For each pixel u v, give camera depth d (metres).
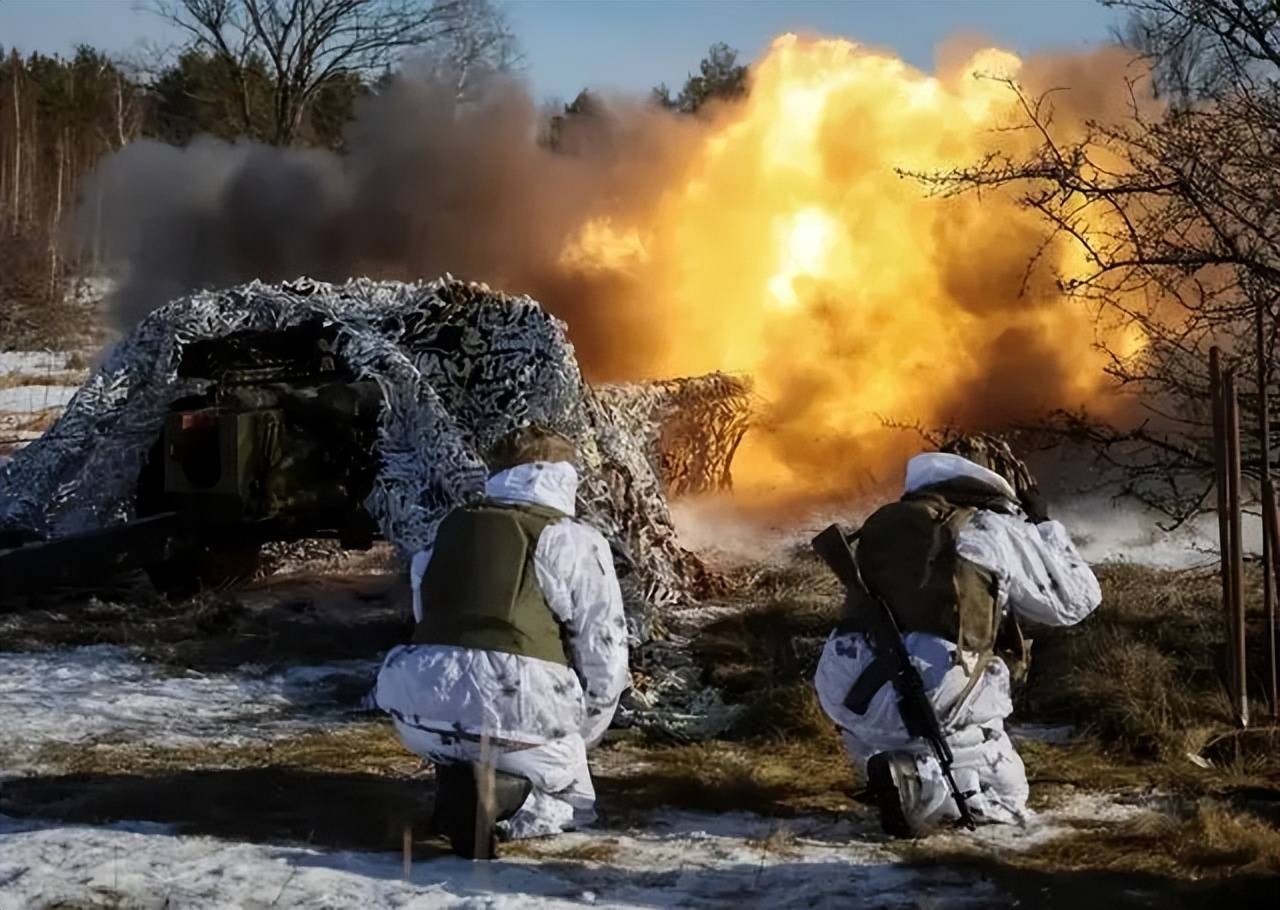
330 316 8.85
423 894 4.66
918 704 5.18
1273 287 7.64
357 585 10.11
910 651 5.27
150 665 7.84
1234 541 6.45
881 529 5.40
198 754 6.27
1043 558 5.34
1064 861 5.04
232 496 8.92
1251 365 8.01
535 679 5.08
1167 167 7.97
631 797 5.75
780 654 7.70
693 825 5.46
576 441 8.38
